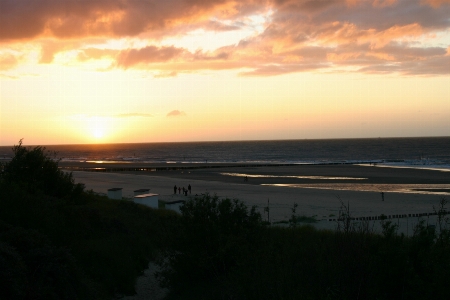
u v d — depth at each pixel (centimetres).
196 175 8794
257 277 805
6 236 1094
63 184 2308
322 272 789
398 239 780
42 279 966
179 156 19938
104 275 1366
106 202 2612
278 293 749
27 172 2209
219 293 959
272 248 962
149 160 16912
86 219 1808
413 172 8762
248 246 1041
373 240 822
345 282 739
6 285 868
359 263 738
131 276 1438
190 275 1167
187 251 1152
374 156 16812
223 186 6444
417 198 4725
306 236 1405
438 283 648
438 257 693
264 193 5391
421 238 754
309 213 3634
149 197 3659
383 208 3953
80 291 1080
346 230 842
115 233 1847
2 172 2202
